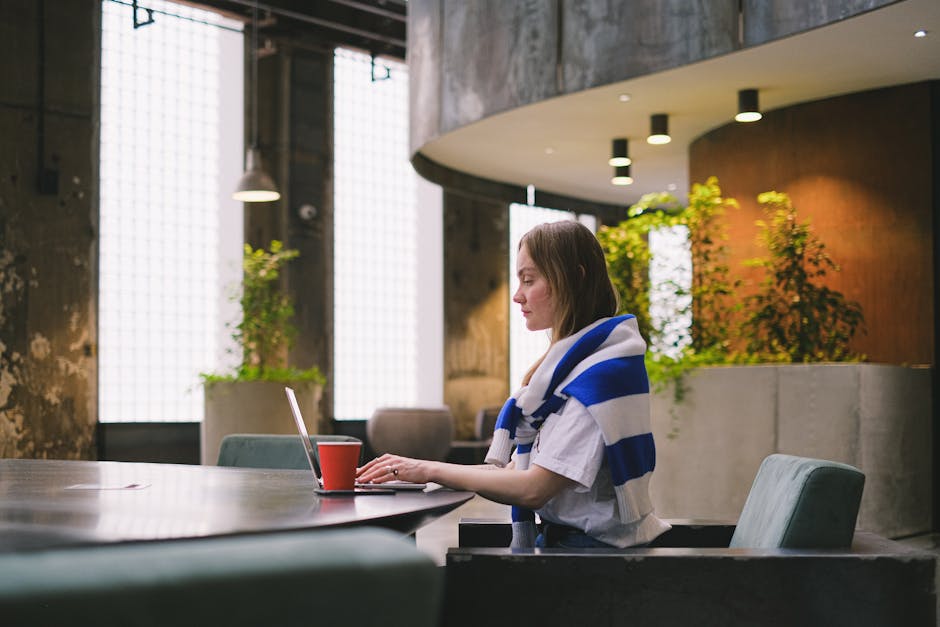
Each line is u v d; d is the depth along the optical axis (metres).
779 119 7.68
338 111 11.98
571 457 1.86
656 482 6.36
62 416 9.49
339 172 11.96
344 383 11.91
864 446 5.95
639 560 1.64
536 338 13.47
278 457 3.17
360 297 12.09
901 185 7.13
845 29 5.85
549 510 1.96
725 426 6.16
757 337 7.05
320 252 11.55
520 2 7.20
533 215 13.45
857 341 7.29
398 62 12.32
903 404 6.39
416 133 8.26
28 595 0.50
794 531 1.77
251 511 1.55
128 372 10.15
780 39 5.96
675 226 7.37
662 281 6.99
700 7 6.30
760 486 2.05
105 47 10.12
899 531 6.27
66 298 9.57
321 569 0.57
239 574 0.55
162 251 10.48
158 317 10.41
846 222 7.34
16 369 9.27
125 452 10.04
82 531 1.28
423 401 12.60
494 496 1.88
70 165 9.66
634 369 1.92
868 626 1.64
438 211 12.58
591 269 2.04
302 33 11.38
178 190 10.64
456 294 12.64
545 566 1.65
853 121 7.32
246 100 11.12
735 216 7.95
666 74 6.63
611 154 8.52
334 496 1.83
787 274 6.94
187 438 10.51
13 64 9.40
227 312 10.90
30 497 1.80
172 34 10.66
